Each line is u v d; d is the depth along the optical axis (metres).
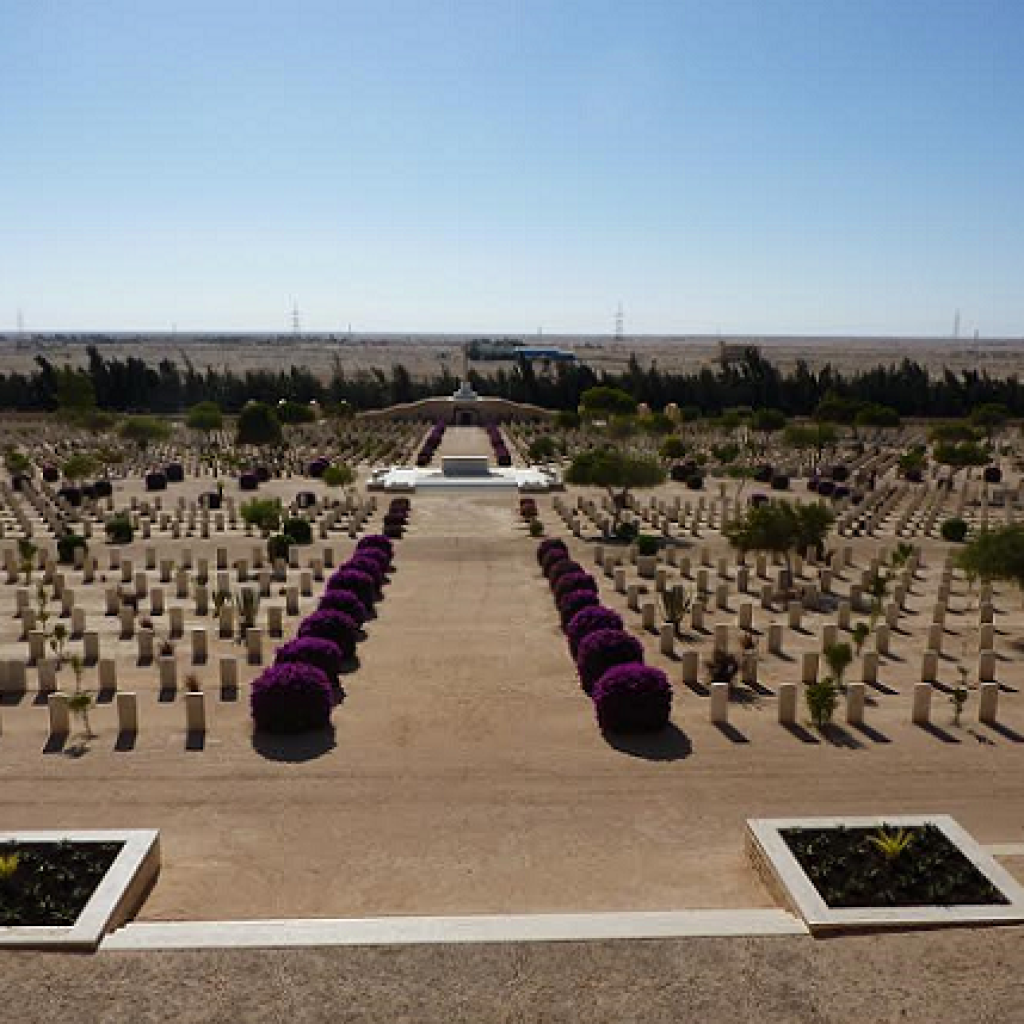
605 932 10.51
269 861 13.12
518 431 82.44
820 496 50.56
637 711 17.58
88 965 9.91
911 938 10.39
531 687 20.44
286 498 49.16
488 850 13.48
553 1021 9.15
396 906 12.01
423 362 197.50
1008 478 59.16
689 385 98.69
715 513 44.12
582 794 15.29
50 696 17.77
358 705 19.22
